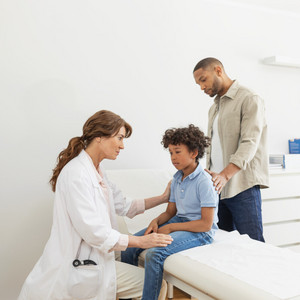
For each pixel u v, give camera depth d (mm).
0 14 1993
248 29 2705
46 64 2098
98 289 1244
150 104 2381
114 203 1595
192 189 1501
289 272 1155
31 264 2076
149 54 2371
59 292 1221
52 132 2117
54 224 1315
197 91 2531
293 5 2750
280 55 2850
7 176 2020
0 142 2002
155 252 1346
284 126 2879
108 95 2258
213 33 2574
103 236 1252
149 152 2383
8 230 2025
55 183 1444
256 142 1716
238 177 1788
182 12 2467
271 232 2348
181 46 2469
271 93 2816
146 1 2355
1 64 1999
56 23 2117
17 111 2037
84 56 2189
